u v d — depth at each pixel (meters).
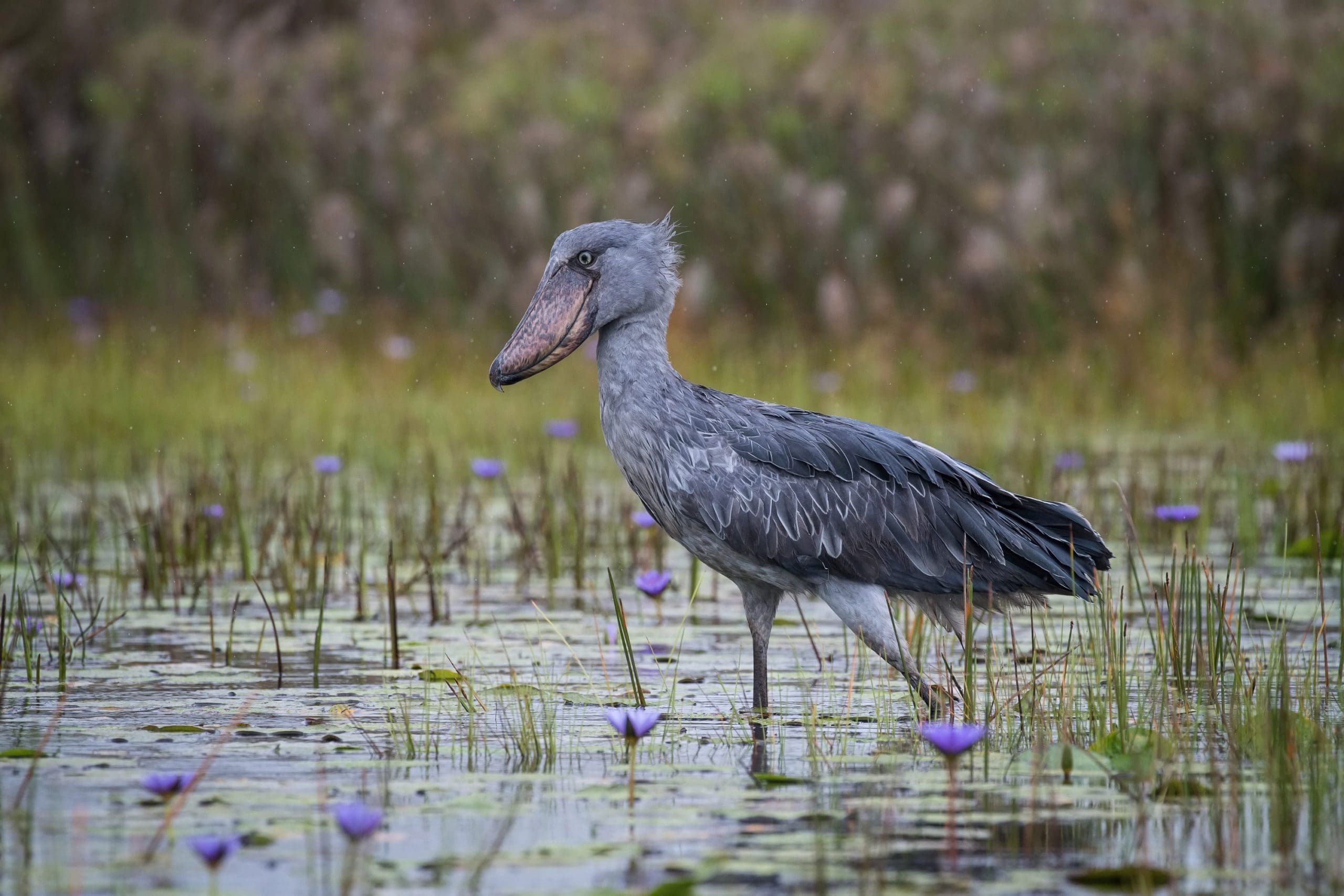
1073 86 23.89
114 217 26.84
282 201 26.14
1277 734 6.56
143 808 6.01
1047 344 22.25
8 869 5.29
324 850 5.50
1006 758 6.88
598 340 8.82
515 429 18.17
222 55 27.66
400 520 13.27
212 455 16.53
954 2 26.09
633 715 6.14
